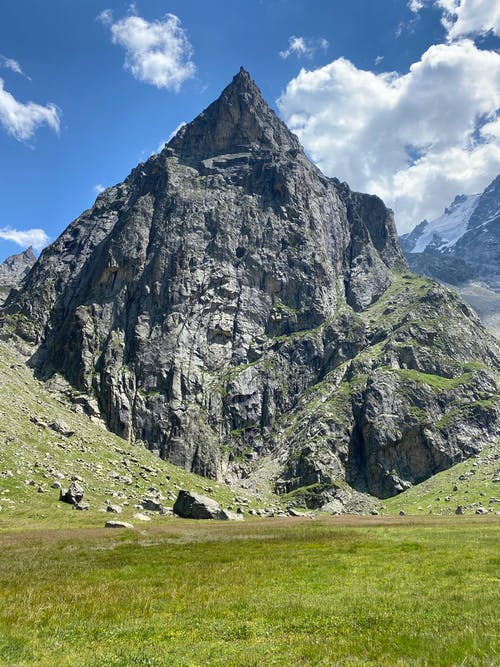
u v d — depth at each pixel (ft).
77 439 372.58
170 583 92.22
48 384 537.24
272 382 590.14
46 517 214.69
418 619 61.82
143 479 353.51
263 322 647.97
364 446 512.22
